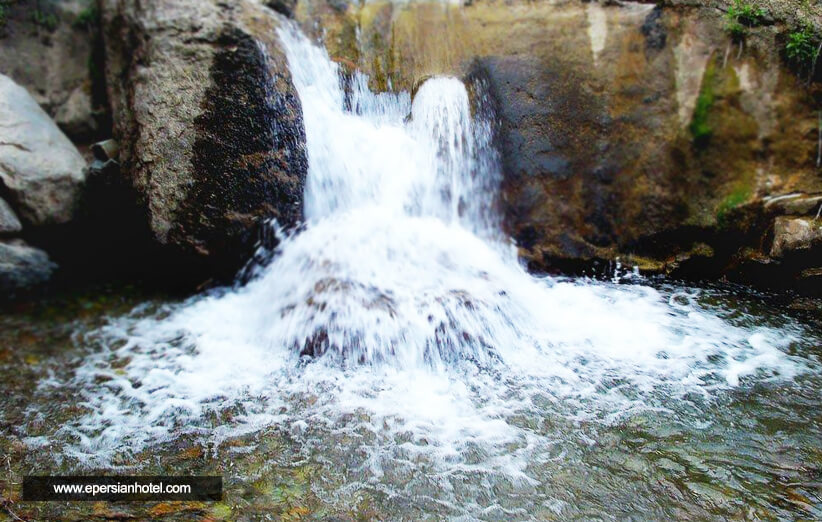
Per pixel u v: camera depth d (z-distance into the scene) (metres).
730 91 5.36
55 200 5.40
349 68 5.78
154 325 5.08
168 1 5.30
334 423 3.71
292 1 5.93
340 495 3.13
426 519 2.97
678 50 5.56
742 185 5.30
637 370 4.21
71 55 6.17
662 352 4.41
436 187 5.66
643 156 5.59
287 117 5.06
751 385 4.03
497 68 5.84
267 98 4.98
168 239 5.02
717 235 5.36
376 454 3.43
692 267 5.48
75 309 5.39
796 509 2.99
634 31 5.74
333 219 5.31
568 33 5.89
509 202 5.82
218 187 4.95
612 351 4.43
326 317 4.45
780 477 3.21
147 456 3.46
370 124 5.67
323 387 4.08
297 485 3.21
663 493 3.12
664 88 5.58
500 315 4.59
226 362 4.44
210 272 5.44
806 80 5.17
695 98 5.46
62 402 4.04
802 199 5.02
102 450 3.52
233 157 4.94
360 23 6.04
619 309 5.00
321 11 6.01
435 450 3.46
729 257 5.36
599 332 4.66
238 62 4.97
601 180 5.68
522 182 5.80
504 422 3.70
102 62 6.14
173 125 4.95
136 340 4.85
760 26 5.29
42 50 6.08
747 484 3.17
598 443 3.51
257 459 3.42
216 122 4.94
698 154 5.44
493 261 5.38
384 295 4.58
